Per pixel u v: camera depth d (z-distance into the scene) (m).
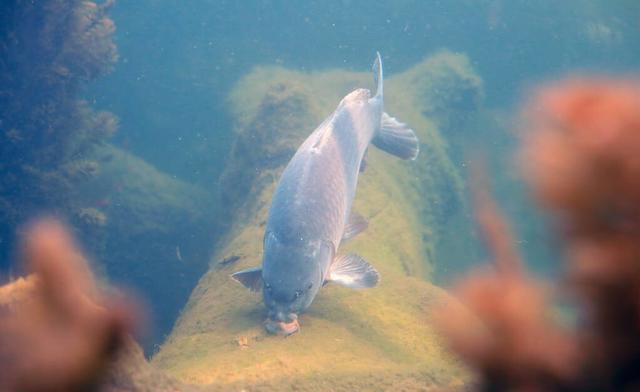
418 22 19.02
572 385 0.89
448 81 16.08
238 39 19.44
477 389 0.98
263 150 10.53
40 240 0.96
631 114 0.83
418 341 5.20
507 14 18.95
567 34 19.05
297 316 5.26
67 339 0.90
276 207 4.99
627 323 0.83
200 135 18.33
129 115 19.08
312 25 19.27
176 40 19.42
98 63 11.37
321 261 4.98
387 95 15.81
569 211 0.86
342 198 5.34
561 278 0.88
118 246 12.92
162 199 14.12
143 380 2.59
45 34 10.14
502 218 0.99
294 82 11.55
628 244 0.82
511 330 0.90
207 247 13.69
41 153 10.17
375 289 6.34
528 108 0.92
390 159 12.79
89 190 13.20
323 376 3.65
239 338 4.84
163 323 12.30
